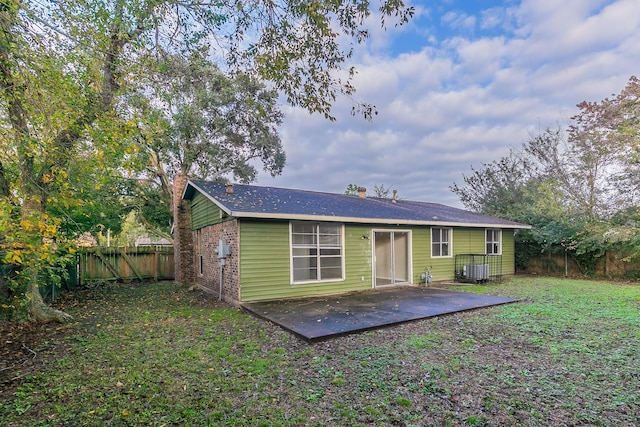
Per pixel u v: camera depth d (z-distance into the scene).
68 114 4.74
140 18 4.68
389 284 11.62
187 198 13.09
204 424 2.91
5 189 5.34
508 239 15.44
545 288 10.86
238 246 8.59
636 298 8.79
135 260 14.12
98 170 5.58
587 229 13.27
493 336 5.41
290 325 6.03
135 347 5.09
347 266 10.33
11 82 4.41
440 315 6.84
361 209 11.48
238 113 17.30
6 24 4.04
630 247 12.59
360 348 4.89
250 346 5.07
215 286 10.35
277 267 9.09
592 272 14.12
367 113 5.15
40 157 4.87
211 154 17.58
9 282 6.30
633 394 3.37
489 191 19.61
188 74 6.10
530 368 4.07
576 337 5.31
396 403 3.24
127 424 2.93
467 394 3.41
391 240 11.77
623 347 4.80
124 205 17.11
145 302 9.17
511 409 3.10
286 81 4.87
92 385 3.74
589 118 13.84
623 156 12.24
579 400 3.26
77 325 6.55
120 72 5.16
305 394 3.46
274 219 9.09
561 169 15.27
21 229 4.10
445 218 12.88
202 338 5.53
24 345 5.26
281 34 4.62
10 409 3.20
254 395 3.46
